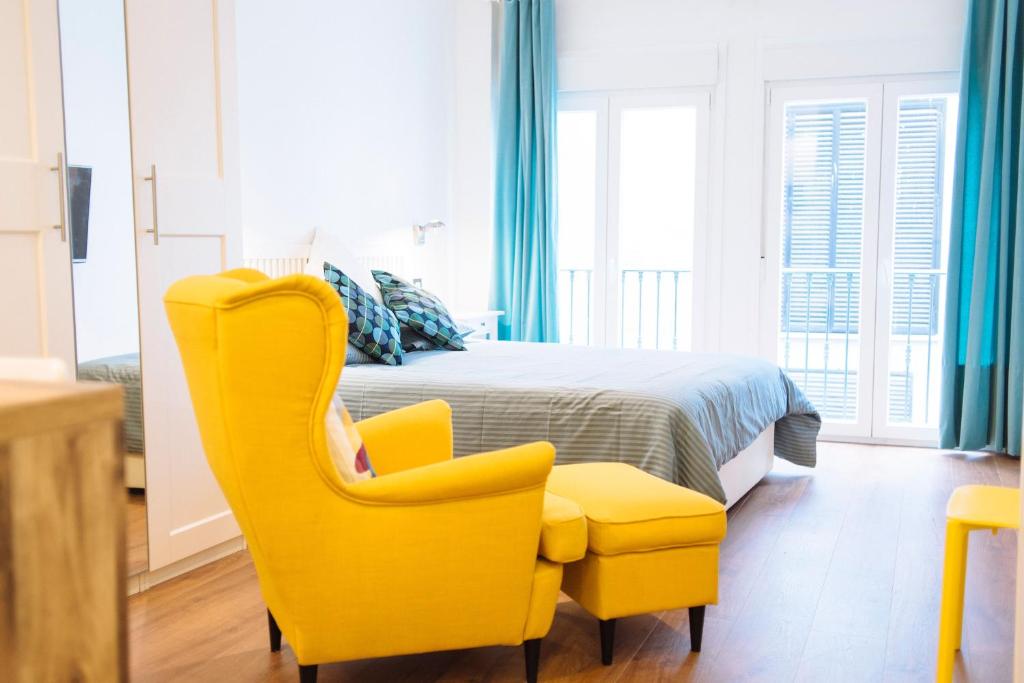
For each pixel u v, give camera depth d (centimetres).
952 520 205
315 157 454
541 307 579
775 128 544
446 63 584
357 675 234
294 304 187
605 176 579
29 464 51
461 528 209
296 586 201
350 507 200
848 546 340
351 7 480
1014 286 481
